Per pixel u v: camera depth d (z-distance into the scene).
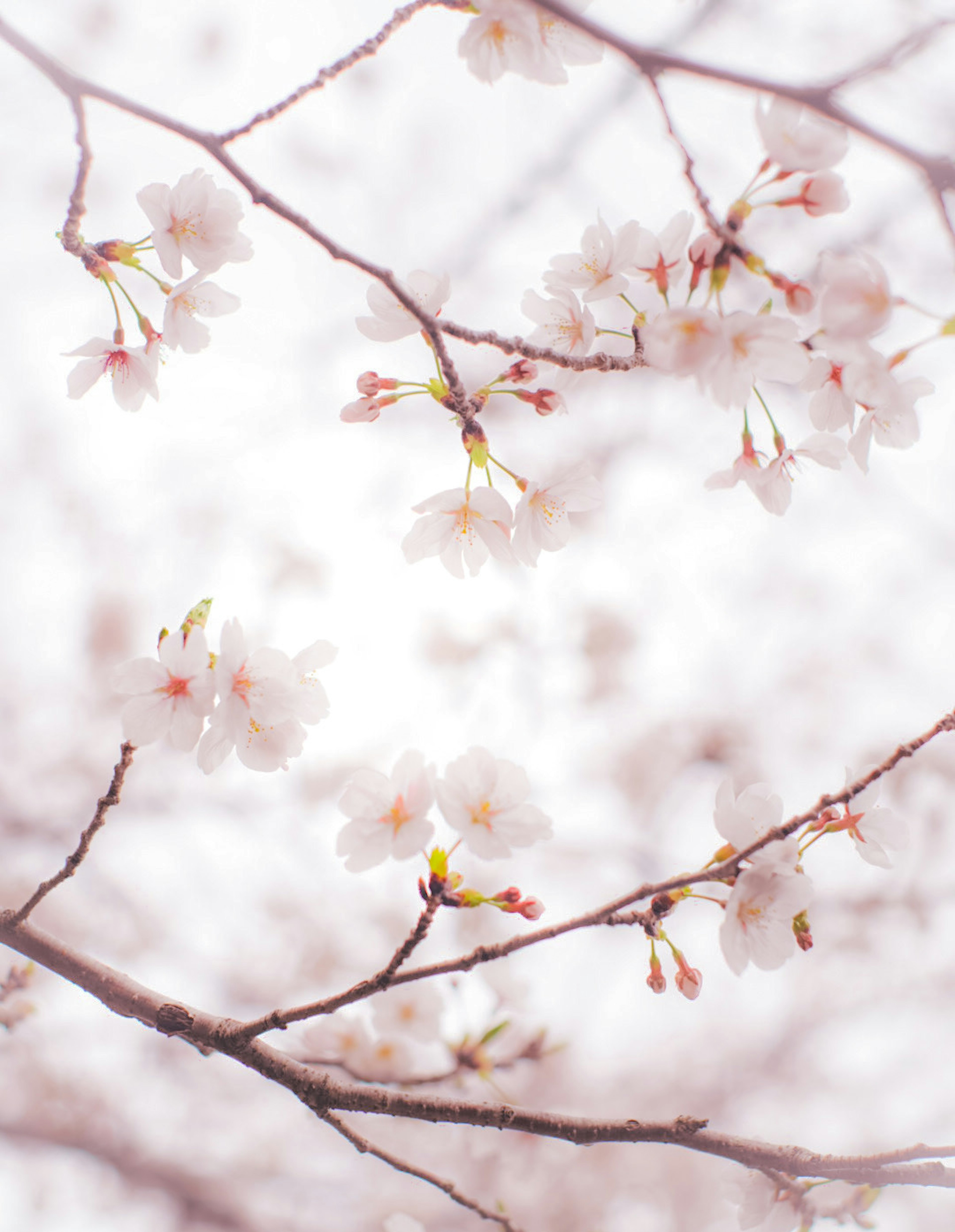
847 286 1.49
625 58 1.48
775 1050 3.61
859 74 1.49
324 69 1.55
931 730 1.50
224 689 1.54
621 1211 3.13
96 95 1.55
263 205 1.53
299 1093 1.54
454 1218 2.90
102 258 1.58
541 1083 3.26
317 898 3.24
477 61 1.57
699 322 1.51
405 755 1.53
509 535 1.57
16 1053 2.83
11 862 3.11
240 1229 2.78
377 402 1.56
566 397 3.14
